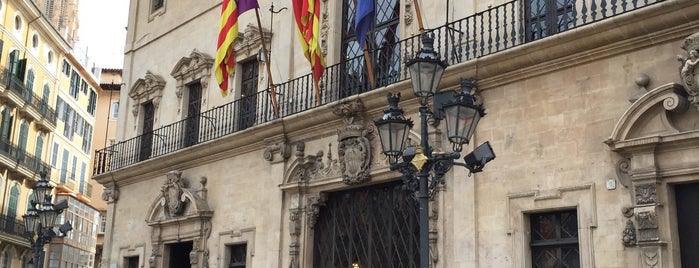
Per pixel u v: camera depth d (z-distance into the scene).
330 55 16.94
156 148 22.17
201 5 21.91
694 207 10.49
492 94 13.11
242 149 18.39
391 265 14.46
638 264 10.54
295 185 16.33
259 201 17.58
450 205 13.26
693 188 10.55
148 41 24.16
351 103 15.09
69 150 50.66
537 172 12.12
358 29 14.65
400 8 15.52
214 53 20.86
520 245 12.05
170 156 20.45
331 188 15.82
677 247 10.43
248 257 17.48
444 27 14.47
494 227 12.50
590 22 11.41
